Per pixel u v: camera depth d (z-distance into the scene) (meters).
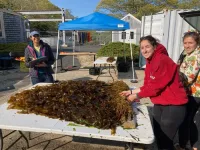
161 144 1.91
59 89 2.08
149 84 1.72
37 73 3.38
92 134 1.43
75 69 8.26
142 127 1.54
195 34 2.02
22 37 13.11
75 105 1.77
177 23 6.18
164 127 1.82
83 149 2.49
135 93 1.82
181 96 1.72
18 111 1.80
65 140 2.69
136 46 9.77
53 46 22.14
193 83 2.10
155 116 1.92
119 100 1.76
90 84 2.24
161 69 1.62
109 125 1.52
